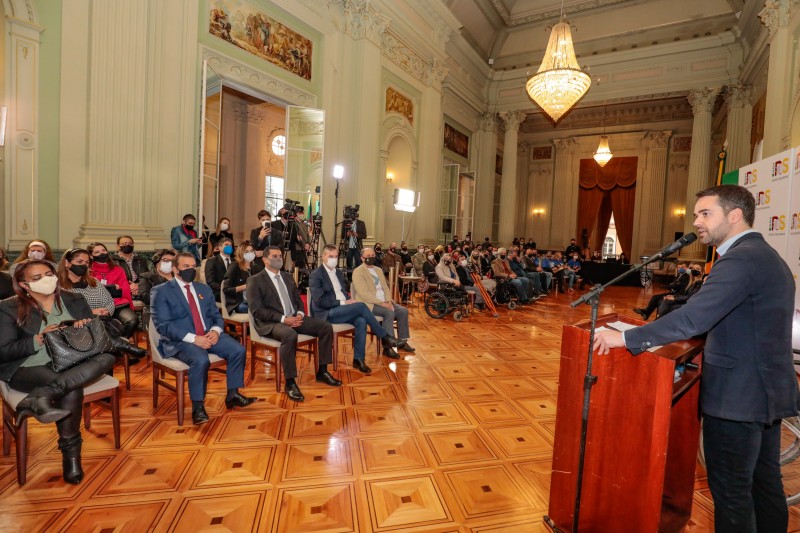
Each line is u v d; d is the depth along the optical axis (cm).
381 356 521
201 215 649
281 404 365
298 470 262
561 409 211
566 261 1521
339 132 949
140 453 277
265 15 785
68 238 532
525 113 1645
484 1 1334
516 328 721
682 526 214
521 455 289
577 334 204
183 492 237
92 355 261
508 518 223
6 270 388
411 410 361
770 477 176
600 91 1470
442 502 235
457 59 1431
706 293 161
